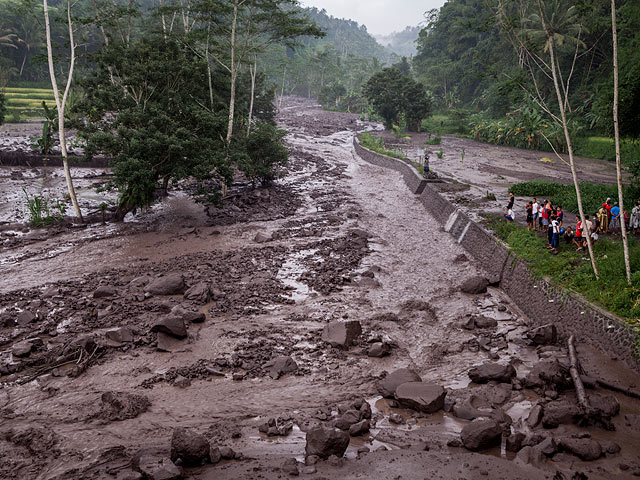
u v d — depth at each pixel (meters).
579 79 86.44
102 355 16.53
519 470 10.44
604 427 12.23
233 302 21.12
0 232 31.53
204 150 34.22
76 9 70.56
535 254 22.95
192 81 36.59
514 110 80.38
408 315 20.55
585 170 56.72
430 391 13.59
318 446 10.98
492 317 20.56
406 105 98.19
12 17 115.06
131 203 34.50
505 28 21.05
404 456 11.08
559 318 18.66
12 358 16.20
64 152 33.50
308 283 23.66
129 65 33.81
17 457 11.34
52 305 20.48
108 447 11.72
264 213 38.16
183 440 10.66
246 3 39.19
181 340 17.59
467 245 29.92
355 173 58.50
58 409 13.45
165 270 25.12
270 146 44.44
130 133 31.72
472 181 47.56
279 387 14.79
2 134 67.31
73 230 32.66
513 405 13.73
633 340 15.21
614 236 25.20
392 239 32.31
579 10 20.91
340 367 16.08
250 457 11.22
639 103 29.00
